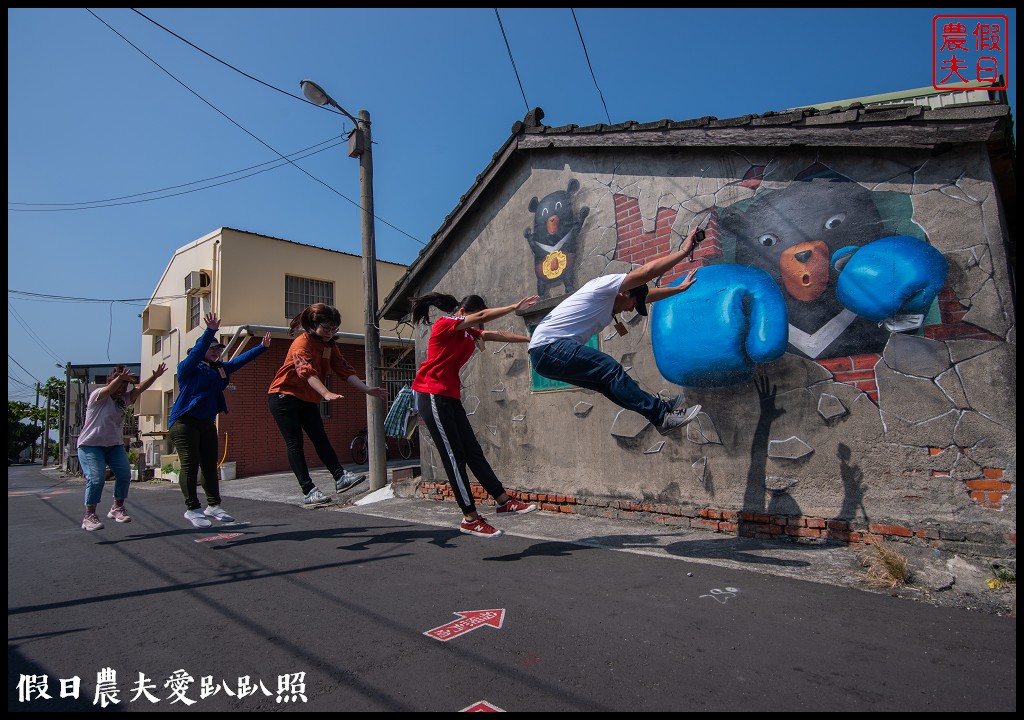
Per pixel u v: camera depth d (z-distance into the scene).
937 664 2.34
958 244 3.81
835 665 2.35
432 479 7.48
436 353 4.34
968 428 3.70
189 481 5.30
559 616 2.95
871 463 4.04
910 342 3.94
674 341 5.06
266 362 13.51
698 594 3.23
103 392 5.71
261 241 14.63
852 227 4.23
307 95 8.17
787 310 4.48
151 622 3.09
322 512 6.94
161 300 17.61
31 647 2.79
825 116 4.16
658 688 2.19
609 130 5.52
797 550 4.04
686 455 4.98
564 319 3.90
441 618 2.98
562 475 5.93
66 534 5.94
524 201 6.55
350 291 16.31
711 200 4.96
